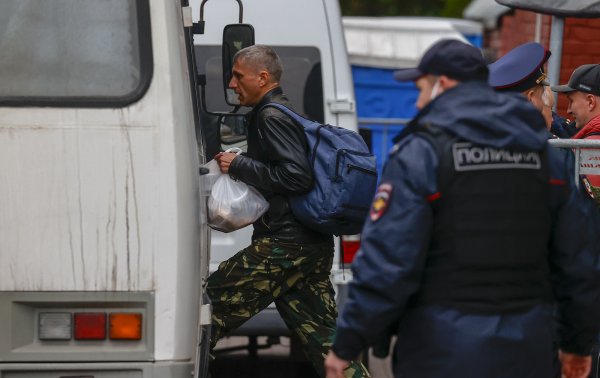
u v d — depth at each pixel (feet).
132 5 51.29
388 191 44.96
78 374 50.65
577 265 47.24
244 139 83.71
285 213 65.82
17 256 50.16
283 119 64.90
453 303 45.24
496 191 45.29
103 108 50.60
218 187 64.64
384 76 142.31
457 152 44.98
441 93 46.16
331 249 67.77
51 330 50.55
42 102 50.42
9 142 50.21
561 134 79.77
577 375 49.37
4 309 50.21
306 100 83.20
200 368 56.54
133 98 50.70
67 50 50.98
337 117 83.10
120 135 50.60
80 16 51.19
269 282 66.13
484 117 44.96
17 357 50.31
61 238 50.31
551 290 47.73
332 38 83.25
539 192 46.26
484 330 44.96
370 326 44.83
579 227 47.29
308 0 83.46
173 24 51.57
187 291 51.19
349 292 45.42
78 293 50.42
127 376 50.85
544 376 46.68
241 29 68.95
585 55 109.29
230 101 68.95
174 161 50.70
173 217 50.60
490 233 45.16
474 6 187.11
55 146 50.37
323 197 63.98
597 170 64.59
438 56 45.93
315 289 67.51
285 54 83.20
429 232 44.98
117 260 50.52
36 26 50.98
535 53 61.93
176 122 50.90
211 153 83.41
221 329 66.59
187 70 55.01
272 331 80.02
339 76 83.20
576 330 48.16
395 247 44.37
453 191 44.91
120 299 50.55
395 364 47.50
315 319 67.21
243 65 66.44
